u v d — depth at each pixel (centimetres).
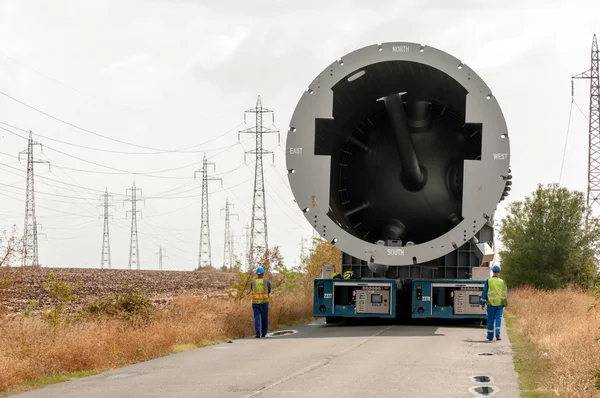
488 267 2286
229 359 1566
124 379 1325
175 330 1858
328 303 2264
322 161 2130
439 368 1408
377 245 2112
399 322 2441
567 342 1606
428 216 2409
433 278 2289
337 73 2134
